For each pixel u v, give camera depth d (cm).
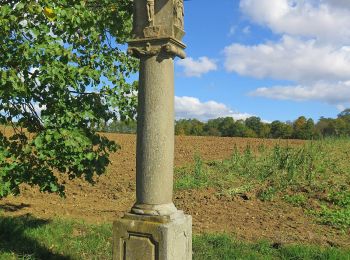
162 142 515
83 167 623
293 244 741
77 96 647
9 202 1055
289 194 1123
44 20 582
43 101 613
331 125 4228
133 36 532
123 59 729
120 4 687
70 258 652
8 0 607
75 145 582
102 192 1245
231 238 770
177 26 523
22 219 842
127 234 511
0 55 564
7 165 592
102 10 690
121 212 991
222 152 2011
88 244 709
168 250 493
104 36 705
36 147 581
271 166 1374
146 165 516
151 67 518
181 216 534
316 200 1071
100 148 652
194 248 703
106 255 672
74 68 583
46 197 1152
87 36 666
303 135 4459
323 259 668
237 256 673
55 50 564
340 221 924
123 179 1435
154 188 514
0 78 542
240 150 2044
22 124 648
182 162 1686
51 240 724
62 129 585
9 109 621
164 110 517
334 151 1697
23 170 606
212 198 1116
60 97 605
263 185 1214
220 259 663
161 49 513
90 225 838
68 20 588
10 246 678
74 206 1048
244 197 1125
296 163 1312
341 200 1046
